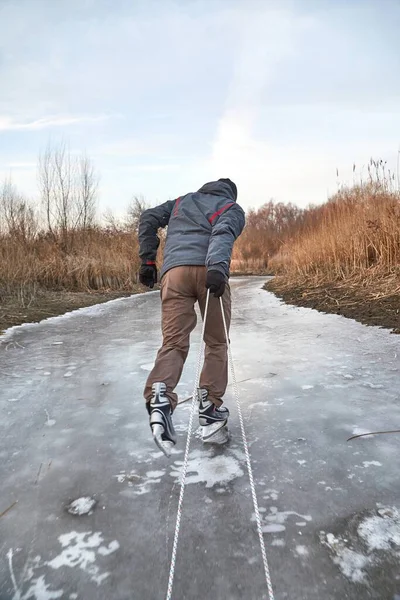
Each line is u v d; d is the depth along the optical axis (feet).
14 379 12.13
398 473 6.68
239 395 10.42
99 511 6.01
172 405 7.35
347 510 5.83
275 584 4.66
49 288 38.09
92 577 4.84
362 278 27.84
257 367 12.64
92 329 20.29
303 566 4.89
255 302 29.73
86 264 41.50
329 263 34.04
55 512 6.03
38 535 5.56
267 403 9.80
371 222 29.17
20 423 9.12
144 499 6.27
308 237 42.60
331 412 9.09
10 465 7.39
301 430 8.33
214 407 7.98
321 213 43.88
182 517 5.82
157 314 25.39
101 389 11.14
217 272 7.29
